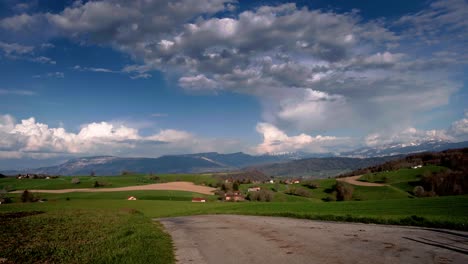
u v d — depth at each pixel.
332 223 27.03
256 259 14.74
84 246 17.52
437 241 16.72
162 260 14.96
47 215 34.34
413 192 106.50
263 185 151.50
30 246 17.39
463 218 23.48
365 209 40.88
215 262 14.68
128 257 14.92
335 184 130.38
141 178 173.62
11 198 109.12
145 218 36.88
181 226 31.81
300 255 15.00
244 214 45.62
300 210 44.66
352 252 15.00
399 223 24.56
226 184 143.12
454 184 102.00
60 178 170.88
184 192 129.62
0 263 13.94
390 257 13.77
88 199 107.88
